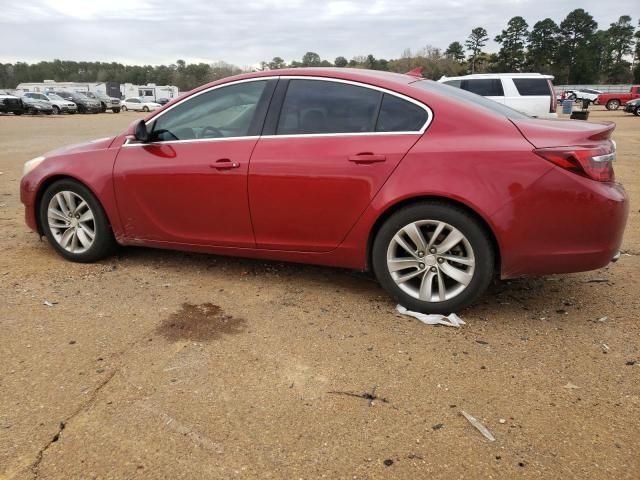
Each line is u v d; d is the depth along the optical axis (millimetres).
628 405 2566
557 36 104562
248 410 2527
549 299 3811
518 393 2668
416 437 2348
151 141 4148
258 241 3873
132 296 3850
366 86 3605
